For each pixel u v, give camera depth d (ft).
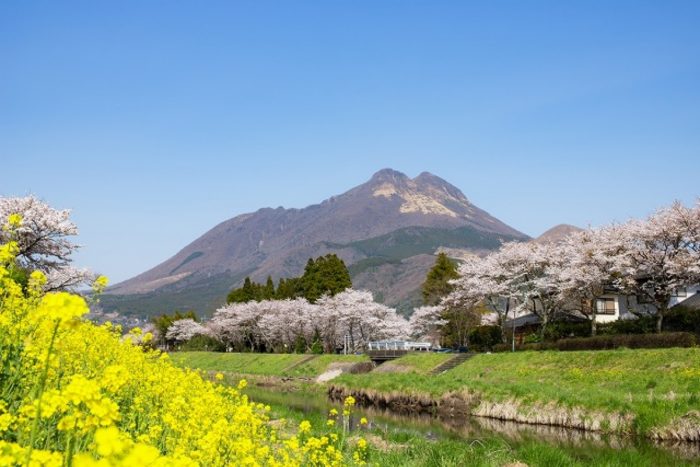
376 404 106.32
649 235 121.49
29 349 20.39
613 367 96.89
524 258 153.38
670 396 72.64
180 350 295.48
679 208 118.83
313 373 168.66
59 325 12.62
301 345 222.07
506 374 112.06
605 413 71.26
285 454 29.01
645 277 128.57
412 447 51.31
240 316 248.52
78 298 11.95
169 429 26.25
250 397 116.16
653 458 54.34
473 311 188.14
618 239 130.31
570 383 95.91
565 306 152.97
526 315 188.24
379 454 46.52
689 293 155.74
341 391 119.14
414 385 103.55
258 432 34.50
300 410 94.79
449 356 138.62
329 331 224.33
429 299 206.59
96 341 31.53
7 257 23.95
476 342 181.98
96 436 8.94
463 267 172.14
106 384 17.35
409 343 188.03
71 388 11.51
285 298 260.21
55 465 11.53
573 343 119.85
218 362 220.64
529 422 78.89
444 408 93.09
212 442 23.72
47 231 89.61
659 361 91.86
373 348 177.88
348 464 36.06
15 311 22.84
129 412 28.60
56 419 18.28
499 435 69.72
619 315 159.43
